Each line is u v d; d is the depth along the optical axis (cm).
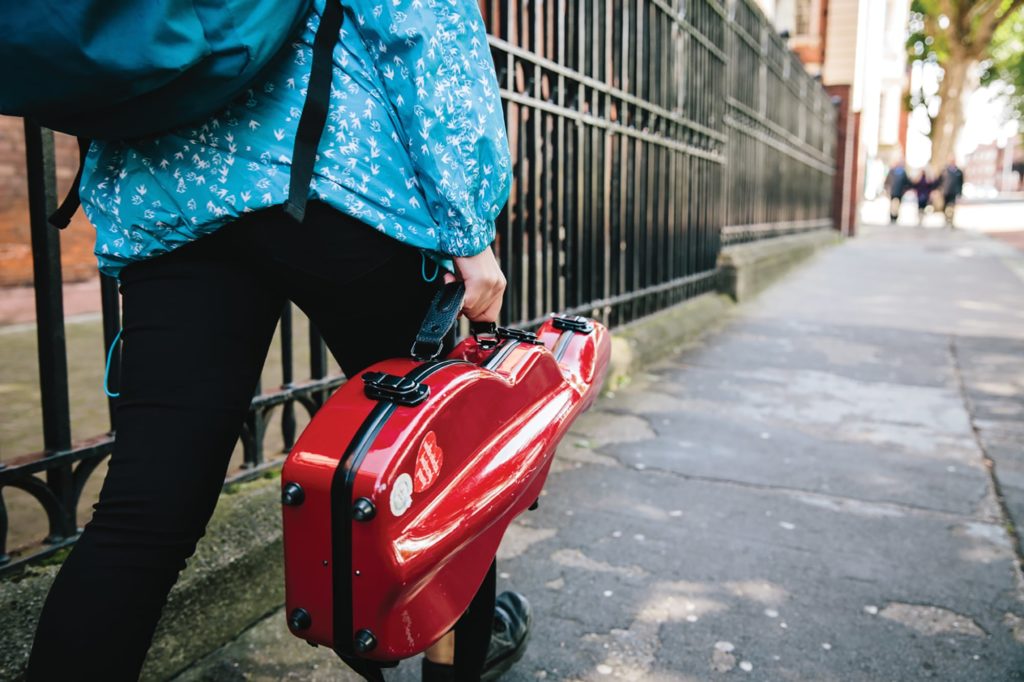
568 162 407
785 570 244
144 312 107
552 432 126
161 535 99
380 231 110
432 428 100
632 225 505
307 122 103
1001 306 748
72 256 691
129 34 85
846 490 306
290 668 190
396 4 104
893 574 242
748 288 766
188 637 188
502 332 134
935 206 3109
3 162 651
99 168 109
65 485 191
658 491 303
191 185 104
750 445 356
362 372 109
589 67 431
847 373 487
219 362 106
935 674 194
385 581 94
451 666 148
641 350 487
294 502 97
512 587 231
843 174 1554
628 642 205
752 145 845
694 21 615
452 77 107
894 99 3338
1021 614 221
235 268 111
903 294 826
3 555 179
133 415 103
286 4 99
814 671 195
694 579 238
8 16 81
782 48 986
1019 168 7962
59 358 187
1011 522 279
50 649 95
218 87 94
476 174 110
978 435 372
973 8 3347
